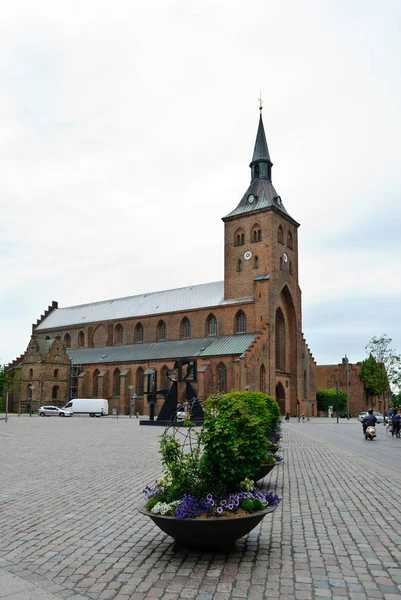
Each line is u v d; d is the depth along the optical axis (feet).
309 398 304.71
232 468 32.58
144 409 294.05
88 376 330.75
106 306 376.07
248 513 30.68
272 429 70.69
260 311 270.46
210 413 35.06
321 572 27.63
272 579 26.61
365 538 34.30
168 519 29.71
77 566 28.53
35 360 335.26
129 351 327.26
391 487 54.29
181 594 24.61
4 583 25.73
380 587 25.48
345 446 108.37
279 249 286.87
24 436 127.54
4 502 45.83
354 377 367.66
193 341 300.20
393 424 144.25
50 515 40.86
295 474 63.98
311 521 39.11
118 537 34.45
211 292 312.29
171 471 32.91
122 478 59.36
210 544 30.94
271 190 297.33
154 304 341.21
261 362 258.37
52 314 420.77
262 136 305.94
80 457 81.05
